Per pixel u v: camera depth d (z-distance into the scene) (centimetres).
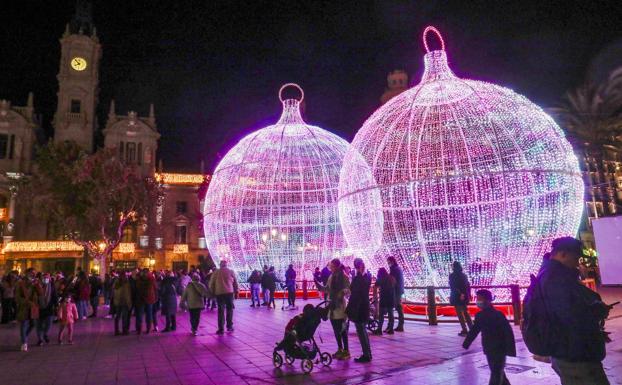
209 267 3036
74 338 1262
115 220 3206
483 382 680
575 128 3183
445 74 1477
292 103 2544
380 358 873
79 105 4775
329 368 809
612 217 979
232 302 1292
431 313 1295
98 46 4947
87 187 3181
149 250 4578
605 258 987
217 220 2366
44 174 3241
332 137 2512
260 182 2338
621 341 939
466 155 1327
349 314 851
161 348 1058
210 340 1155
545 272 367
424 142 1375
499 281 1348
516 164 1291
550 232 1282
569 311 342
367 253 1500
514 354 574
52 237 4422
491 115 1342
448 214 1306
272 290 1983
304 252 2278
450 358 852
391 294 1154
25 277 1198
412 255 1371
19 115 4534
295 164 2373
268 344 1080
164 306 1356
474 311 1384
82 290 1728
